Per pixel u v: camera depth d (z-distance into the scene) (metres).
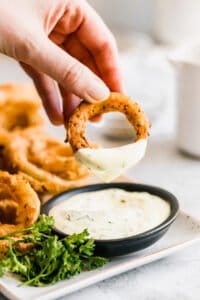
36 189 0.58
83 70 0.49
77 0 0.55
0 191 0.54
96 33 0.56
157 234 0.47
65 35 0.57
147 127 0.50
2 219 0.54
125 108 0.50
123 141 0.70
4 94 0.66
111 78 0.57
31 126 0.67
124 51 0.99
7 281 0.45
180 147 0.67
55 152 0.63
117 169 0.49
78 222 0.49
